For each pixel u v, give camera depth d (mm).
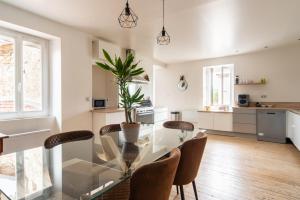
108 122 3713
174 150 1270
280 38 4008
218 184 2439
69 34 3322
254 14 2811
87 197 995
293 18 2969
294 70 4734
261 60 5152
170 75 6848
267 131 4711
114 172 1267
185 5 2498
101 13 2760
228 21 3064
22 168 1354
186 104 6516
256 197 2121
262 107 4910
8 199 981
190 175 1646
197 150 1627
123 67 1672
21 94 2908
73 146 1843
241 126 5070
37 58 3137
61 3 2451
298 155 3609
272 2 2457
